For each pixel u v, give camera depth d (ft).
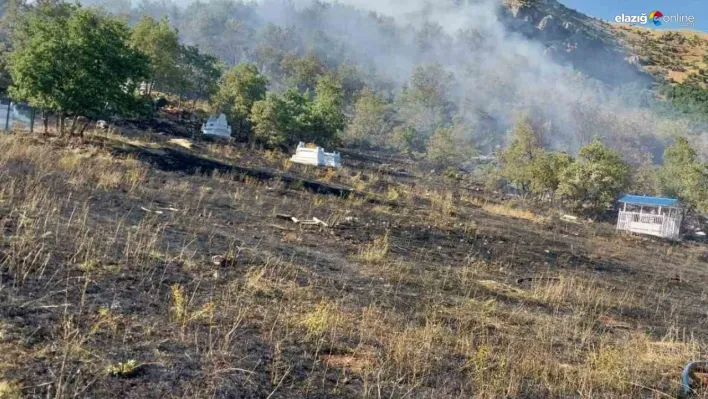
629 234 80.53
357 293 20.99
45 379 10.27
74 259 17.33
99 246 19.35
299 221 36.01
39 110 60.95
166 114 110.83
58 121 59.82
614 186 98.07
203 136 93.76
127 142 58.34
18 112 63.67
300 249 27.66
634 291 34.09
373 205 52.95
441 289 24.64
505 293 26.27
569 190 97.76
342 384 12.72
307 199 48.67
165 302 15.51
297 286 19.97
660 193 120.57
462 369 15.07
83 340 11.93
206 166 55.62
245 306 16.65
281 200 45.21
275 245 27.27
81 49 52.90
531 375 15.65
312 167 79.20
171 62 116.88
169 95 141.08
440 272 28.40
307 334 15.33
